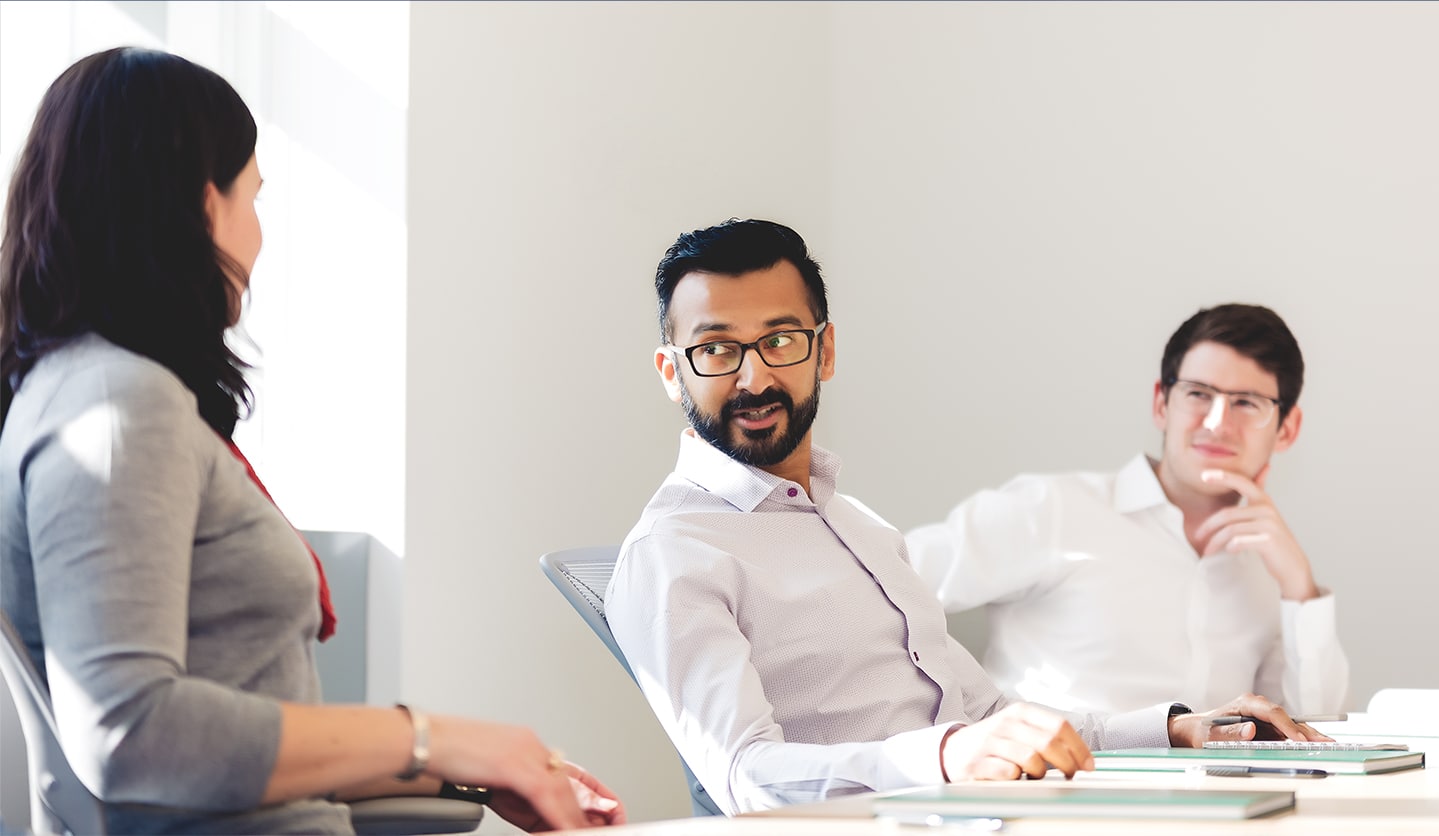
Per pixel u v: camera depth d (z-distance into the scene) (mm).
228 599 1083
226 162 1190
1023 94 3547
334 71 2621
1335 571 3117
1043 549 2637
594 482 2936
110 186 1132
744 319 1845
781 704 1763
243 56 2611
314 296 2613
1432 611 3031
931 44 3674
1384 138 3129
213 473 1085
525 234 2811
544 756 1118
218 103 1186
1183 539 2643
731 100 3412
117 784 948
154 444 1009
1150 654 2588
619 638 1729
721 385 1845
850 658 1782
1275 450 2682
